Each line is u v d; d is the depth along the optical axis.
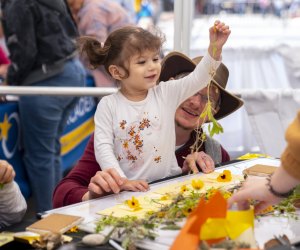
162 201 1.19
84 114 3.37
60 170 2.94
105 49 1.48
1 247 0.96
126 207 1.15
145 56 1.42
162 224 1.02
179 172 1.52
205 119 1.61
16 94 2.16
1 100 2.70
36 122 2.75
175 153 1.67
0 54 3.09
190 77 1.47
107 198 1.25
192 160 1.51
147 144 1.44
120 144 1.45
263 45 2.91
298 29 3.39
